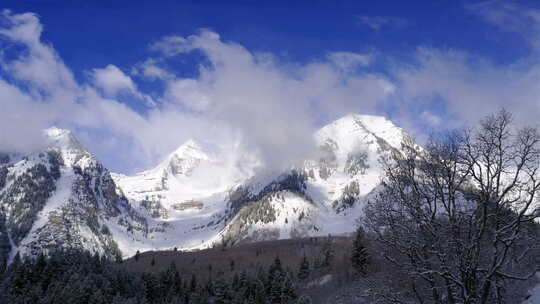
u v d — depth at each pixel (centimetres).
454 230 1950
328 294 7725
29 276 11275
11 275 11256
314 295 8419
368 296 2139
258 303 10438
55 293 10156
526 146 1867
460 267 1834
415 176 2205
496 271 1828
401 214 2053
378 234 2077
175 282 13175
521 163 1855
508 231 1908
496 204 1884
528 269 1869
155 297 12700
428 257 2017
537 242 1839
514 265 1897
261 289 10694
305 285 10162
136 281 12500
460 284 1808
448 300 1934
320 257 12612
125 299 10744
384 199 2114
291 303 9125
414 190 2081
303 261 11344
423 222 2047
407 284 2077
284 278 10581
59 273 11425
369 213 2134
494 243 1809
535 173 1947
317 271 10900
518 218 1794
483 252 1967
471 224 1881
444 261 1870
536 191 1967
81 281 10750
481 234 1831
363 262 6231
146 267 18938
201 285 13025
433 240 1986
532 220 1806
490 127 1939
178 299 12119
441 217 2088
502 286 1936
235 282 12312
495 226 1891
